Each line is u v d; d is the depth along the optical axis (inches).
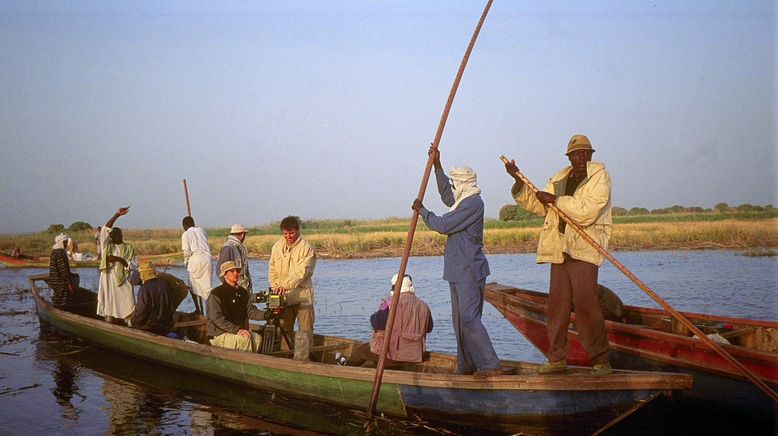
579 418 241.0
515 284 713.0
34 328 499.8
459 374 256.4
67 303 509.7
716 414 265.1
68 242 520.1
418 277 822.5
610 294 337.7
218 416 286.0
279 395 307.9
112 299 443.8
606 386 237.0
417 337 293.9
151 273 395.5
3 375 358.6
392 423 267.3
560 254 250.7
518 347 424.2
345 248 1279.5
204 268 459.2
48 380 347.9
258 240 1425.9
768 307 518.3
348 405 282.4
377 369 266.8
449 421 257.8
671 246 1143.0
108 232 442.6
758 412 249.0
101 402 307.9
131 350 391.2
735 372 253.6
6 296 695.1
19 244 1601.9
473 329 254.8
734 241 1147.3
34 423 277.9
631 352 303.7
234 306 343.9
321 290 719.7
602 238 249.4
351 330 483.5
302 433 263.1
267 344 330.3
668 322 335.6
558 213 245.9
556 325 257.3
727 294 593.0
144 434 263.6
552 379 238.4
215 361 331.3
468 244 257.4
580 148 247.8
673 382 236.5
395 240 1327.5
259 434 262.7
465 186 258.7
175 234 2118.6
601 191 239.9
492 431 251.0
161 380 346.3
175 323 404.8
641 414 265.4
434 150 271.6
